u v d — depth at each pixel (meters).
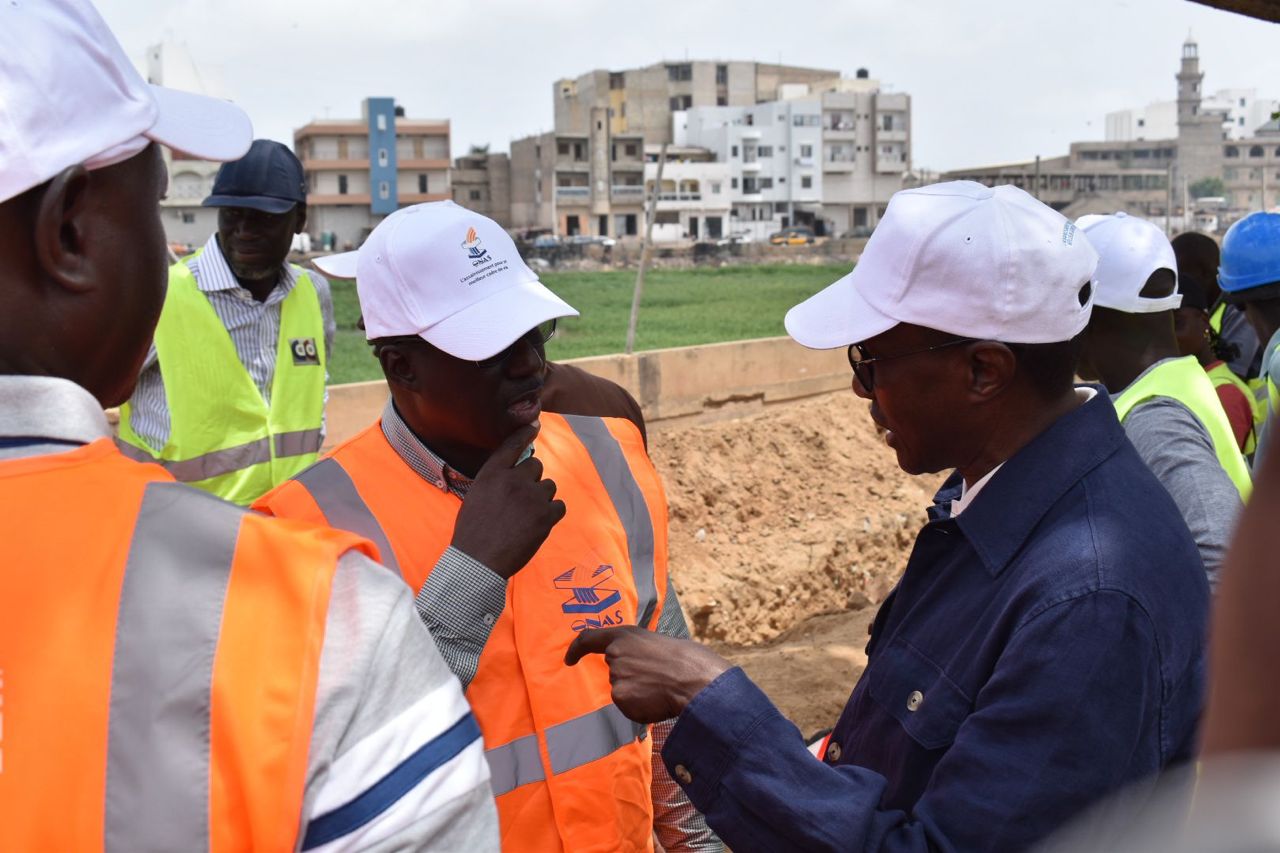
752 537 10.27
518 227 108.88
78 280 1.21
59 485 1.14
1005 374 1.98
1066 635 1.76
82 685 1.08
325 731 1.11
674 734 1.94
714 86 128.00
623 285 47.91
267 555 1.15
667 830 2.69
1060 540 1.86
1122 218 3.36
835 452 11.56
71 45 1.17
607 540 2.50
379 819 1.12
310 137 97.75
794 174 116.31
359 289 2.32
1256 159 161.62
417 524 2.32
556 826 2.26
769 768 1.86
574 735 2.30
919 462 2.15
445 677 1.21
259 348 5.16
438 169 101.69
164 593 1.12
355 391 8.31
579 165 102.12
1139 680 1.75
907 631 2.09
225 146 1.41
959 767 1.79
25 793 1.05
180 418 4.91
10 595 1.09
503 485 2.14
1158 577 1.82
